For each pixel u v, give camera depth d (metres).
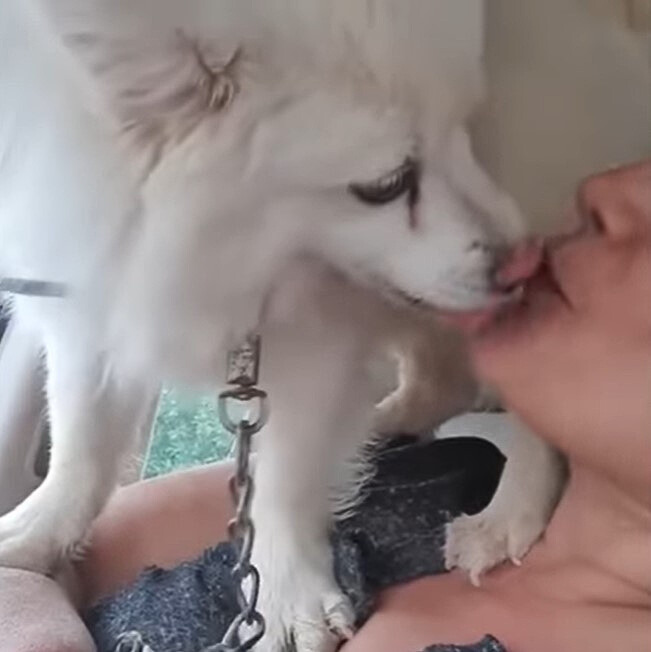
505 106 0.56
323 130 0.48
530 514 0.52
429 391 0.66
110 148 0.48
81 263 0.52
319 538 0.59
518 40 0.56
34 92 0.47
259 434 0.62
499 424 0.64
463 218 0.51
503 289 0.49
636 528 0.45
